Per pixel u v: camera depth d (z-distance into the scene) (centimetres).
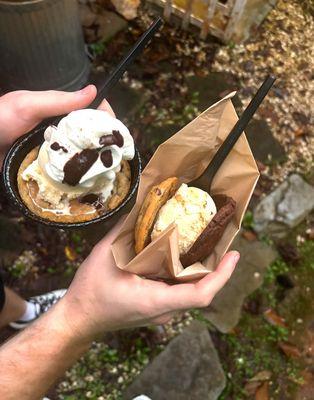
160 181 32
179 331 58
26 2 51
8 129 37
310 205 65
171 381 55
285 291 62
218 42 76
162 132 68
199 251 29
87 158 31
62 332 32
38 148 34
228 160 32
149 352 57
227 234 30
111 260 31
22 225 61
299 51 78
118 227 32
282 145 70
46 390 33
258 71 75
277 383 57
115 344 57
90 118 31
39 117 36
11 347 32
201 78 73
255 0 79
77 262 60
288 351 58
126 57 35
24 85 63
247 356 58
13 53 57
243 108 72
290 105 73
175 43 75
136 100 69
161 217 30
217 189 32
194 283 29
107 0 74
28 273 59
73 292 32
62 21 56
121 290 30
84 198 32
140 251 30
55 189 32
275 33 79
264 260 62
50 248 60
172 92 71
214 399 55
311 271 63
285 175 68
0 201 62
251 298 61
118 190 33
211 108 30
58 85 64
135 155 34
